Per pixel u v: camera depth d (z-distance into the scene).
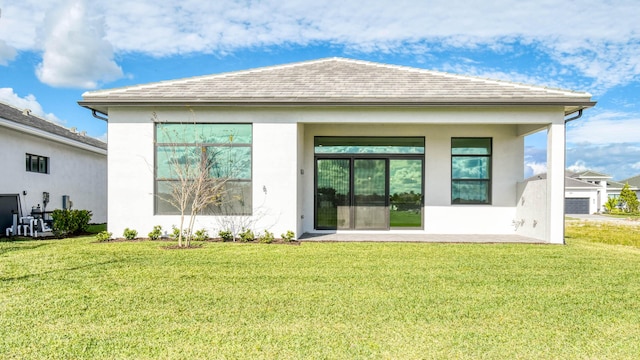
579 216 33.91
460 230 12.04
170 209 10.37
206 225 10.29
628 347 3.66
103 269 6.48
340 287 5.53
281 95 10.38
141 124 10.34
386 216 12.18
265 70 12.25
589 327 4.14
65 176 15.23
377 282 5.82
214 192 10.10
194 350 3.49
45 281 5.68
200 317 4.29
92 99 10.20
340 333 3.90
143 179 10.30
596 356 3.48
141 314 4.36
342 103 9.97
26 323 4.06
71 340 3.65
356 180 12.25
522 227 11.62
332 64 12.77
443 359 3.38
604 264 7.26
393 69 12.34
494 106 9.99
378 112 10.28
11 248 8.59
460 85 10.96
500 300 5.00
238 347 3.56
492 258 7.77
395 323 4.18
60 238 10.88
